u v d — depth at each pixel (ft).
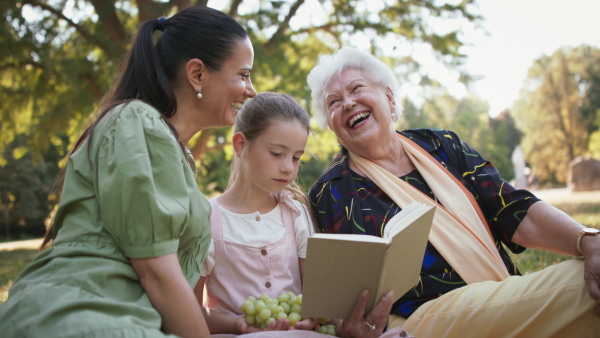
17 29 36.37
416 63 44.57
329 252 5.93
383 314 6.38
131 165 5.41
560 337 6.64
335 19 44.47
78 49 40.65
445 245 8.09
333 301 6.33
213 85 6.84
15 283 5.40
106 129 5.80
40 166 84.89
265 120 7.73
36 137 46.19
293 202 8.52
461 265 8.02
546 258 13.09
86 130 6.37
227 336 6.91
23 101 42.14
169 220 5.38
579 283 6.56
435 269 8.10
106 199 5.37
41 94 41.29
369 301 6.29
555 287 6.64
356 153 9.33
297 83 43.37
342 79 9.31
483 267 8.03
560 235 7.58
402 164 9.27
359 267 6.01
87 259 5.32
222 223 8.00
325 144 45.16
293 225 8.32
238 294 7.71
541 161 137.80
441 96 49.47
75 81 38.68
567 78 136.67
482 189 8.84
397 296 6.86
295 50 43.98
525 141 144.36
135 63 6.70
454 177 8.89
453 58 42.86
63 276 5.22
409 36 43.27
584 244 7.07
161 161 5.69
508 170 149.48
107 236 5.49
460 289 7.41
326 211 8.83
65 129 44.80
